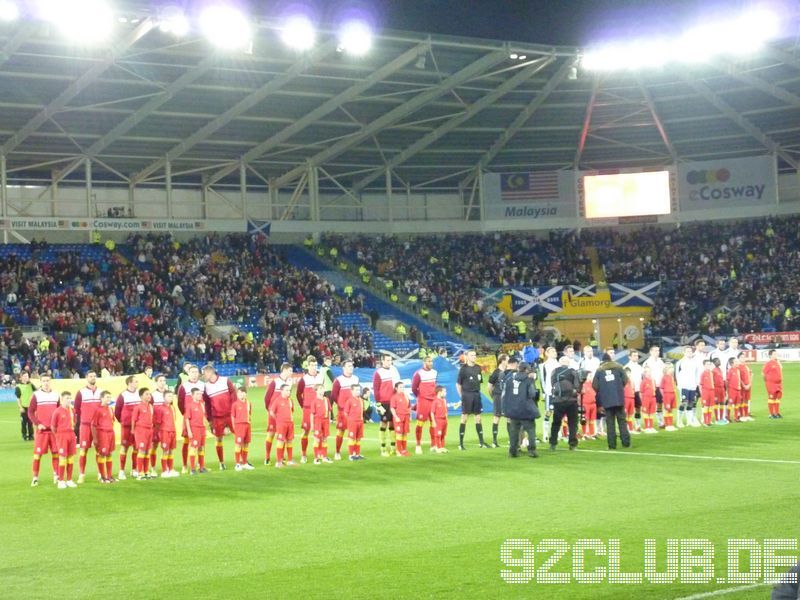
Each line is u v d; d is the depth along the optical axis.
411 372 32.12
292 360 51.28
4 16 34.19
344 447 24.38
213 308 53.72
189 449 20.47
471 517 13.89
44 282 50.88
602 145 61.97
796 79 52.09
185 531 13.76
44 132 48.75
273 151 56.47
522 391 20.38
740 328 58.28
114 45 39.66
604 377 21.48
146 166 55.44
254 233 58.97
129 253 55.88
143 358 47.38
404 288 60.91
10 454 25.27
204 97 47.31
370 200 63.41
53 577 11.29
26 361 45.28
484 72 49.38
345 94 48.56
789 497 14.48
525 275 62.59
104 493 17.94
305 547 12.37
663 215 64.06
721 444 21.33
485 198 63.84
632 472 17.66
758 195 62.75
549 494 15.59
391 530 13.22
